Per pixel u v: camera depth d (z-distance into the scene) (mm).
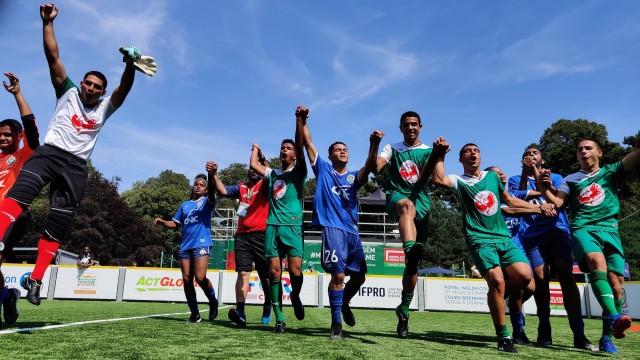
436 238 38062
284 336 3920
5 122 3984
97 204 45250
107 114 3773
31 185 3244
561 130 41375
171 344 3012
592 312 13680
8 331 3342
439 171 4137
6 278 13594
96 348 2668
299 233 4684
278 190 4781
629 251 29562
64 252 25859
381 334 4516
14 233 3367
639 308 13156
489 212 3912
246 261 5562
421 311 14461
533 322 8875
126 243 47250
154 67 3697
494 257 3695
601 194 4176
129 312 7270
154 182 75500
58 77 3607
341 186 4301
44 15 3527
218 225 29156
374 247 24156
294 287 4902
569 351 3660
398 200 4199
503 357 3012
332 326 3922
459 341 4160
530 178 5383
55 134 3498
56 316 5633
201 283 5844
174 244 58719
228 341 3332
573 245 4199
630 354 3521
